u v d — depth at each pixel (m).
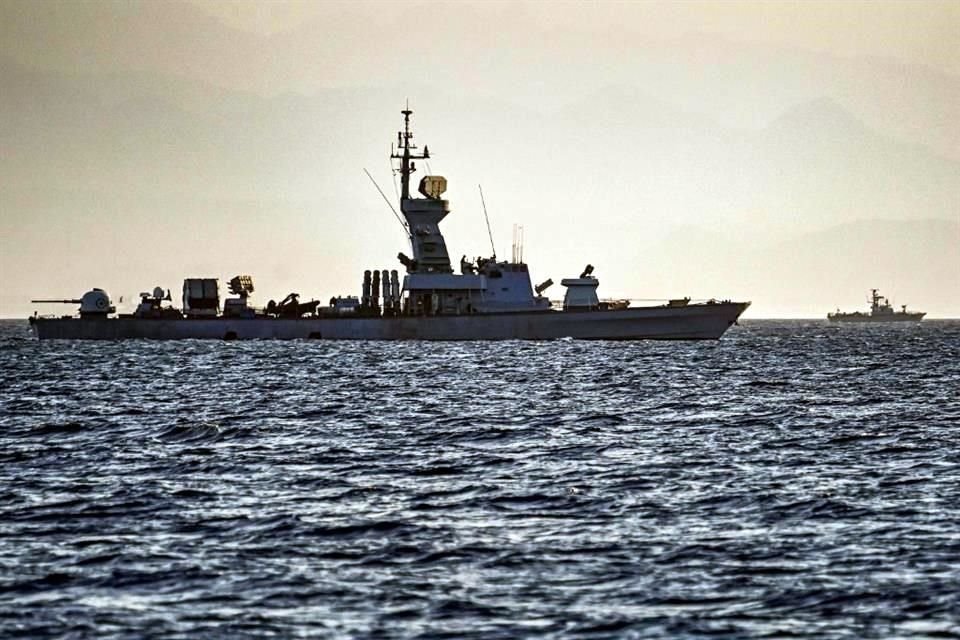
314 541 172.38
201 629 135.62
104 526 181.88
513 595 147.50
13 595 147.88
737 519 186.12
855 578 153.75
